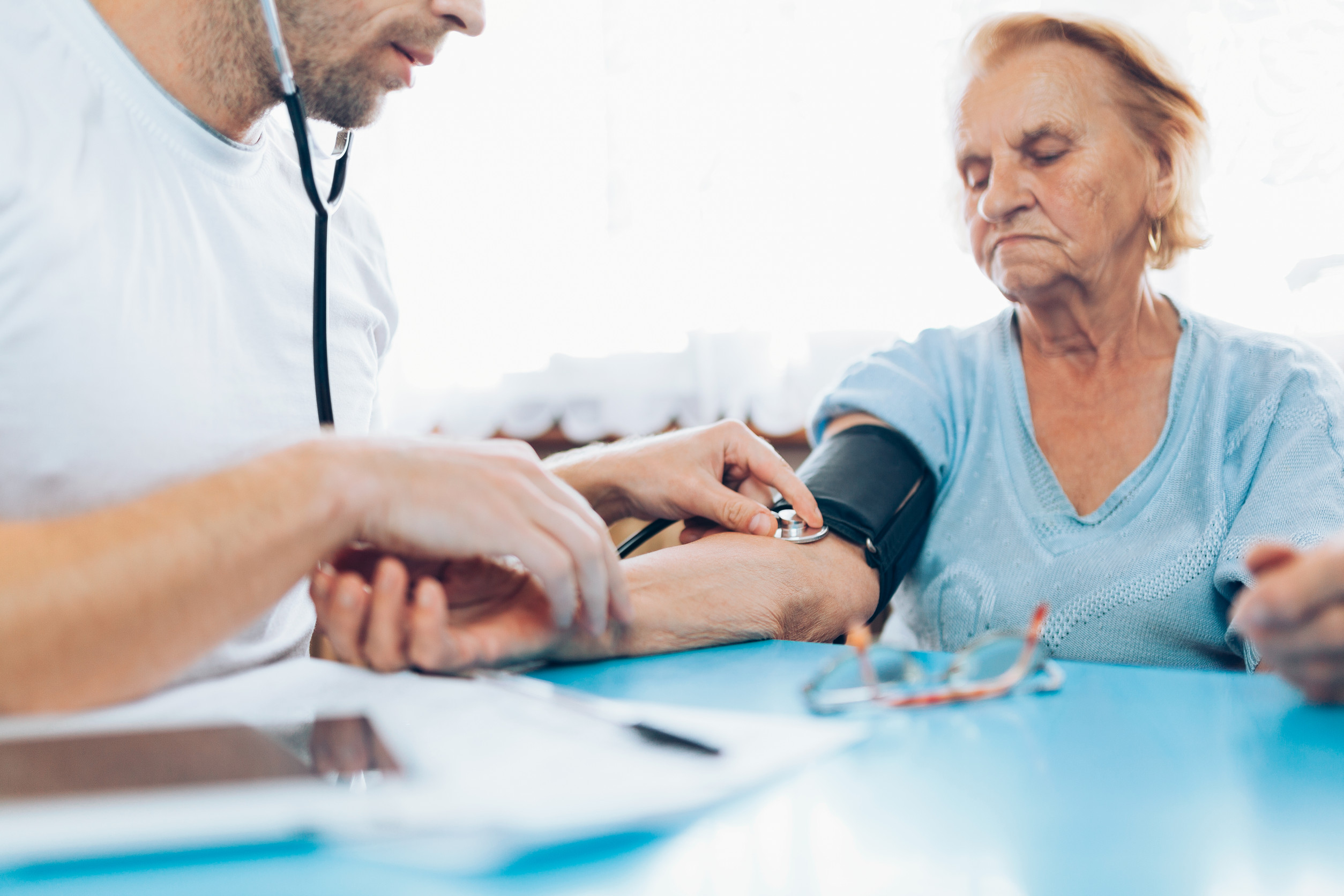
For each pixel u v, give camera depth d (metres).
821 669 0.54
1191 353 0.88
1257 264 1.32
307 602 0.88
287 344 0.85
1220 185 1.33
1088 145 0.87
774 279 1.61
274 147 0.92
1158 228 0.94
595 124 1.78
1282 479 0.77
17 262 0.67
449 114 1.85
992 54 0.93
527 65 1.81
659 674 0.55
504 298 1.82
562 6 1.79
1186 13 1.31
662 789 0.29
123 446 0.72
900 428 0.95
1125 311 0.91
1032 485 0.92
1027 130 0.88
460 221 1.85
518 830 0.26
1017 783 0.33
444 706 0.41
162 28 0.76
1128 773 0.34
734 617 0.67
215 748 0.32
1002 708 0.43
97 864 0.26
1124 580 0.82
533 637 0.56
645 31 1.69
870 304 1.56
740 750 0.34
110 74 0.74
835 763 0.35
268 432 0.83
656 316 1.71
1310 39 1.28
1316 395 0.80
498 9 1.82
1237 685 0.47
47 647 0.37
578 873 0.26
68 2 0.73
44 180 0.69
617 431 1.74
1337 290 1.29
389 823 0.25
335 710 0.38
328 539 0.45
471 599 0.58
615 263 1.73
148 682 0.40
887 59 1.54
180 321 0.76
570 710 0.40
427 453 0.50
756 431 1.62
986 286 1.50
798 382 1.60
